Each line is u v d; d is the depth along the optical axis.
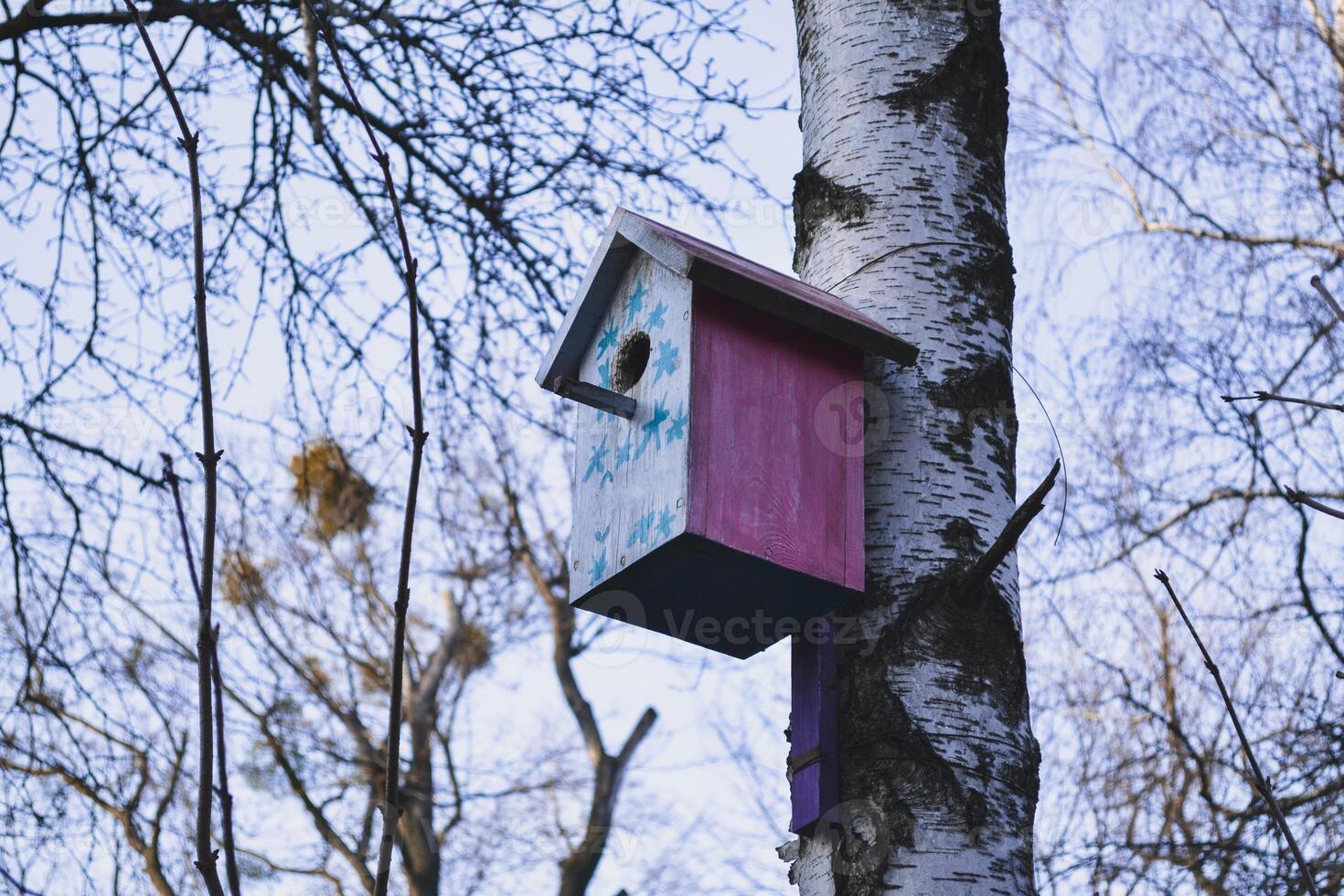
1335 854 5.09
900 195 3.37
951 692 2.82
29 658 4.83
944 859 2.67
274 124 5.31
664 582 3.25
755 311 3.29
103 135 5.24
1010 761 2.80
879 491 3.09
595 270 3.70
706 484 3.12
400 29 5.26
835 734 2.84
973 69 3.52
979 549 3.00
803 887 2.78
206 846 1.74
